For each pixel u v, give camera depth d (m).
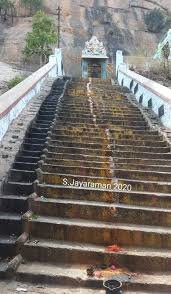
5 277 6.02
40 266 6.36
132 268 6.44
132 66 29.25
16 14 42.53
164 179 9.18
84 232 6.95
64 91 18.47
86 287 5.95
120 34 45.41
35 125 12.23
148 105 16.28
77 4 46.59
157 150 10.89
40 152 10.00
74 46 41.00
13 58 34.47
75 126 12.70
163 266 6.41
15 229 7.03
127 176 9.22
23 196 7.98
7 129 10.94
